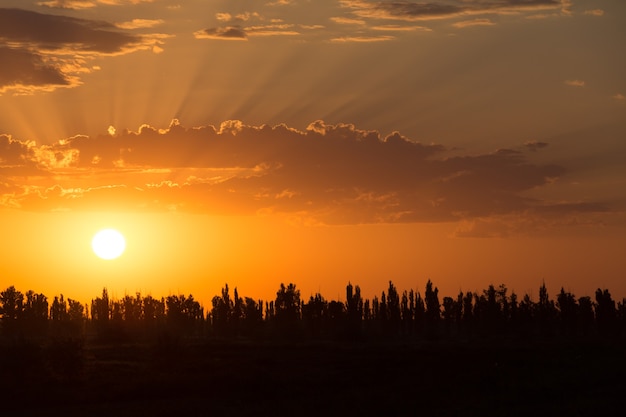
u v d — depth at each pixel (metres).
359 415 48.44
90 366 91.50
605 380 61.22
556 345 134.25
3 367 75.25
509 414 45.69
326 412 50.38
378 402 53.41
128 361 102.06
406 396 56.50
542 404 49.88
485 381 63.00
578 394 53.34
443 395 56.56
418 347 134.38
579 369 72.31
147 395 66.81
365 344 151.88
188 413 54.84
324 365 93.94
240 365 91.50
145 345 136.88
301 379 72.81
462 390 58.19
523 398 52.66
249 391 67.00
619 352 103.88
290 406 54.25
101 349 124.75
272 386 67.19
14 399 64.56
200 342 152.62
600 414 44.56
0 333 164.75
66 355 77.44
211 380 71.25
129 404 62.66
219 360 101.00
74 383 74.94
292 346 132.50
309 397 60.75
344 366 92.00
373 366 91.06
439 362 92.25
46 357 78.12
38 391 67.25
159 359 97.44
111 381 75.25
